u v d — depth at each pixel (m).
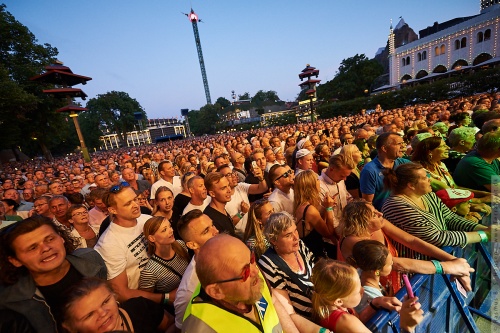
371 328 1.33
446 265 1.69
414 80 44.97
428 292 1.66
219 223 3.07
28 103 22.05
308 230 2.58
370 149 5.33
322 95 61.78
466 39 39.59
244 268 1.09
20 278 1.46
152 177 6.62
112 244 2.23
